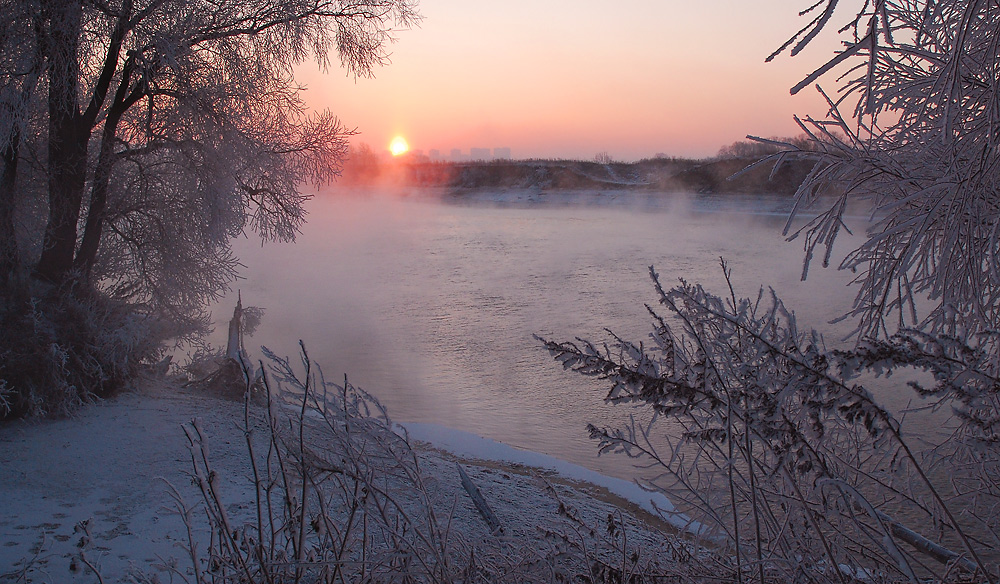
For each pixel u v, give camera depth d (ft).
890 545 6.57
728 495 9.64
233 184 40.91
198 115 39.29
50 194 37.88
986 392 6.88
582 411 43.60
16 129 33.47
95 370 34.24
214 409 33.71
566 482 28.96
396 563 9.60
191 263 42.65
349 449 9.31
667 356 8.73
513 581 9.82
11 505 21.48
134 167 43.14
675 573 9.66
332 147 47.26
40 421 30.76
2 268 34.27
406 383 50.42
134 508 21.36
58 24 33.27
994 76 9.60
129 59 38.58
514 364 55.72
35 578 16.14
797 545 8.80
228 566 9.64
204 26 40.37
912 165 11.82
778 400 7.45
